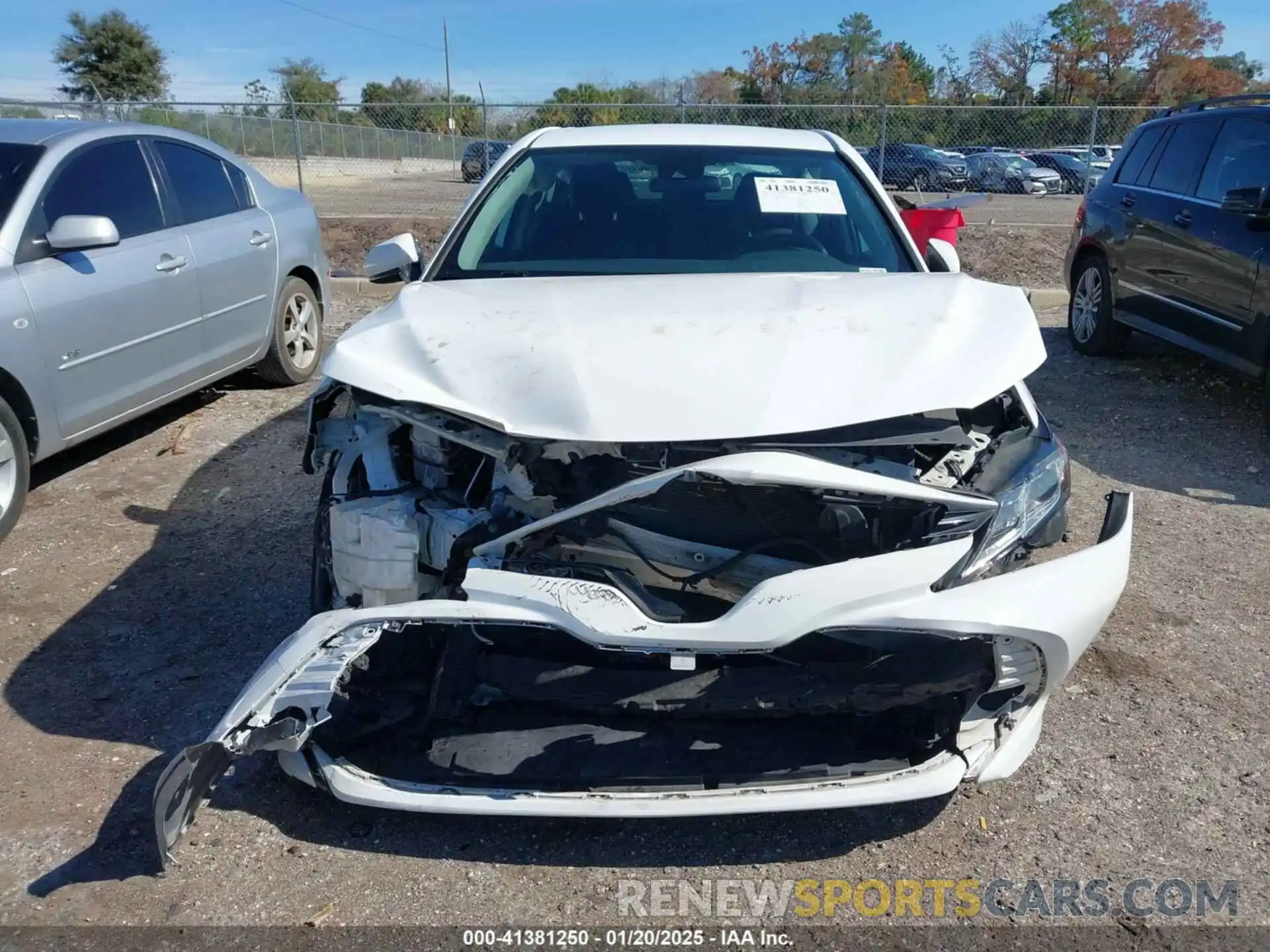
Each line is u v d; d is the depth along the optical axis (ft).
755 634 7.52
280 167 64.03
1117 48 161.79
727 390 8.08
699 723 8.45
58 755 9.82
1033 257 40.14
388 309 10.48
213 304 19.10
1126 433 19.95
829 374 8.28
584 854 8.61
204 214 19.53
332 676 7.82
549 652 8.26
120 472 17.58
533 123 57.41
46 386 15.21
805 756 8.25
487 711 8.57
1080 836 8.82
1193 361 25.66
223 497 16.39
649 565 8.20
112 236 15.47
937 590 7.84
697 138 13.96
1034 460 9.17
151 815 8.96
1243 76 171.22
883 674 7.88
